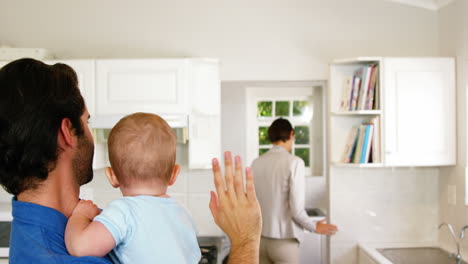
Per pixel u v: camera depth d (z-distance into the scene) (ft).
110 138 2.73
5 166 1.61
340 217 8.04
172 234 2.36
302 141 8.74
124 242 2.20
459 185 7.23
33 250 1.59
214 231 7.97
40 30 7.98
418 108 7.23
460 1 7.12
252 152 8.52
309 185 8.66
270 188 7.03
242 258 1.88
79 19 7.97
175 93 6.88
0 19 7.98
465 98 6.99
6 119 1.57
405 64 7.22
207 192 7.98
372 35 8.06
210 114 7.19
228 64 8.04
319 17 8.06
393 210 8.08
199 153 7.30
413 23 8.06
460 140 7.18
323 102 8.22
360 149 7.33
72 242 1.77
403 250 7.57
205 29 8.00
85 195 7.75
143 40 7.97
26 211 1.67
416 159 7.22
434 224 8.10
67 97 1.76
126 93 6.88
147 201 2.44
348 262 8.05
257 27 8.04
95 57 7.97
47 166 1.69
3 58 7.04
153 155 2.62
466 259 6.77
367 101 7.34
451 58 7.27
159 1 7.98
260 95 8.43
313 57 8.07
